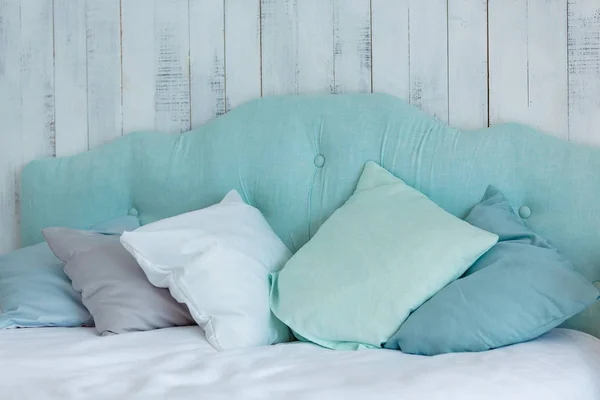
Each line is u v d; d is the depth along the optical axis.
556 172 1.82
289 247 2.06
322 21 2.14
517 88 1.95
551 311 1.50
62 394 1.19
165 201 2.21
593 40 1.88
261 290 1.73
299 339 1.72
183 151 2.21
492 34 1.98
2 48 2.43
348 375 1.28
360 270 1.68
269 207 2.10
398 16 2.07
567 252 1.79
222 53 2.24
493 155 1.88
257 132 2.12
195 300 1.67
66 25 2.40
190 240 1.74
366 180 1.96
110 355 1.45
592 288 1.52
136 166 2.27
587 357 1.48
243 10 2.21
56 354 1.46
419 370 1.31
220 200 2.14
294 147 2.08
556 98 1.92
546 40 1.92
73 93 2.40
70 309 1.89
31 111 2.42
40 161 2.38
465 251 1.64
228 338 1.59
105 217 2.29
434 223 1.72
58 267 1.98
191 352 1.49
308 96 2.11
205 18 2.26
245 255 1.77
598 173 1.78
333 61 2.13
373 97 2.04
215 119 2.22
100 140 2.38
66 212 2.32
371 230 1.77
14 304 1.88
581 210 1.78
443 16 2.02
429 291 1.62
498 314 1.51
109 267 1.82
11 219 2.44
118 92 2.35
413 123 1.99
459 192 1.90
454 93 2.01
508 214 1.78
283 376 1.29
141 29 2.32
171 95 2.30
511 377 1.29
